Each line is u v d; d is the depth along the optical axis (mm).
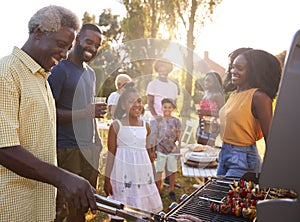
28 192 1396
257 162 1979
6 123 1221
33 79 1365
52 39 1343
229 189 1764
